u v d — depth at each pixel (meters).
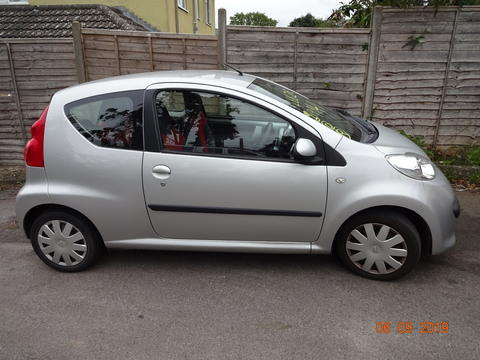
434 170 2.75
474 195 4.48
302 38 5.08
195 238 2.85
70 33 6.93
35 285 2.88
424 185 2.60
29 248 3.49
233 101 2.69
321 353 2.14
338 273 2.93
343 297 2.64
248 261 3.16
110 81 2.86
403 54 5.02
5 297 2.73
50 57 5.30
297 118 2.63
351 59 5.12
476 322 2.37
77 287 2.83
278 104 2.67
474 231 3.59
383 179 2.57
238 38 5.11
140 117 2.71
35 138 2.84
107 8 8.03
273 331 2.32
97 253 3.02
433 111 5.21
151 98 2.72
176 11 10.21
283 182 2.61
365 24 5.69
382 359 2.10
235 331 2.33
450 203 2.69
